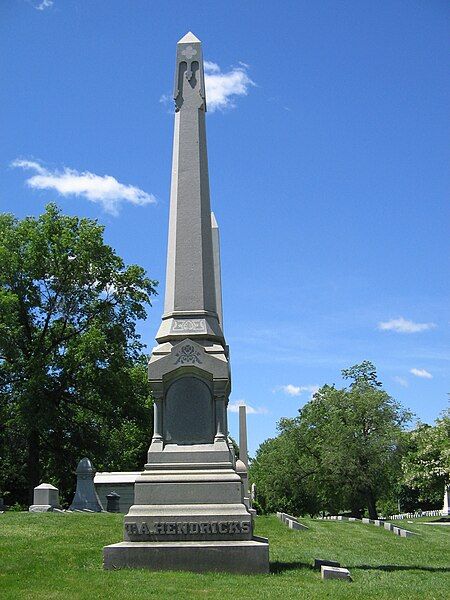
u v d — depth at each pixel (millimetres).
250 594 12688
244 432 45375
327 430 75875
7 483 59031
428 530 40062
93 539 20594
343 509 91000
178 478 16500
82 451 51500
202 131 19734
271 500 84875
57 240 49250
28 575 14484
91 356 47375
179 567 15406
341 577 14820
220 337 18281
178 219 18922
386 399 74750
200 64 20188
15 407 46594
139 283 51531
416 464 69562
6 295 46094
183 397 17359
